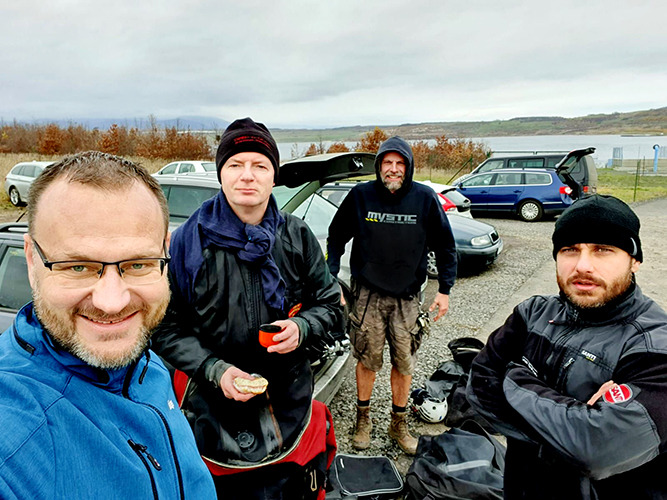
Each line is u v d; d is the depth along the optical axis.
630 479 1.10
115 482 0.68
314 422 1.68
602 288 1.16
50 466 0.60
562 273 1.24
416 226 2.53
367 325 2.62
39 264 0.71
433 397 2.92
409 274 2.54
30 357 0.68
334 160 2.44
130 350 0.75
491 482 1.99
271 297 1.51
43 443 0.61
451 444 2.20
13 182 13.41
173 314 1.50
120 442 0.72
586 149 7.86
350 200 2.68
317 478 1.63
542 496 1.23
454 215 7.30
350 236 2.79
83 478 0.64
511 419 1.26
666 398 1.02
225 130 1.56
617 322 1.18
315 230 4.38
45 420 0.62
